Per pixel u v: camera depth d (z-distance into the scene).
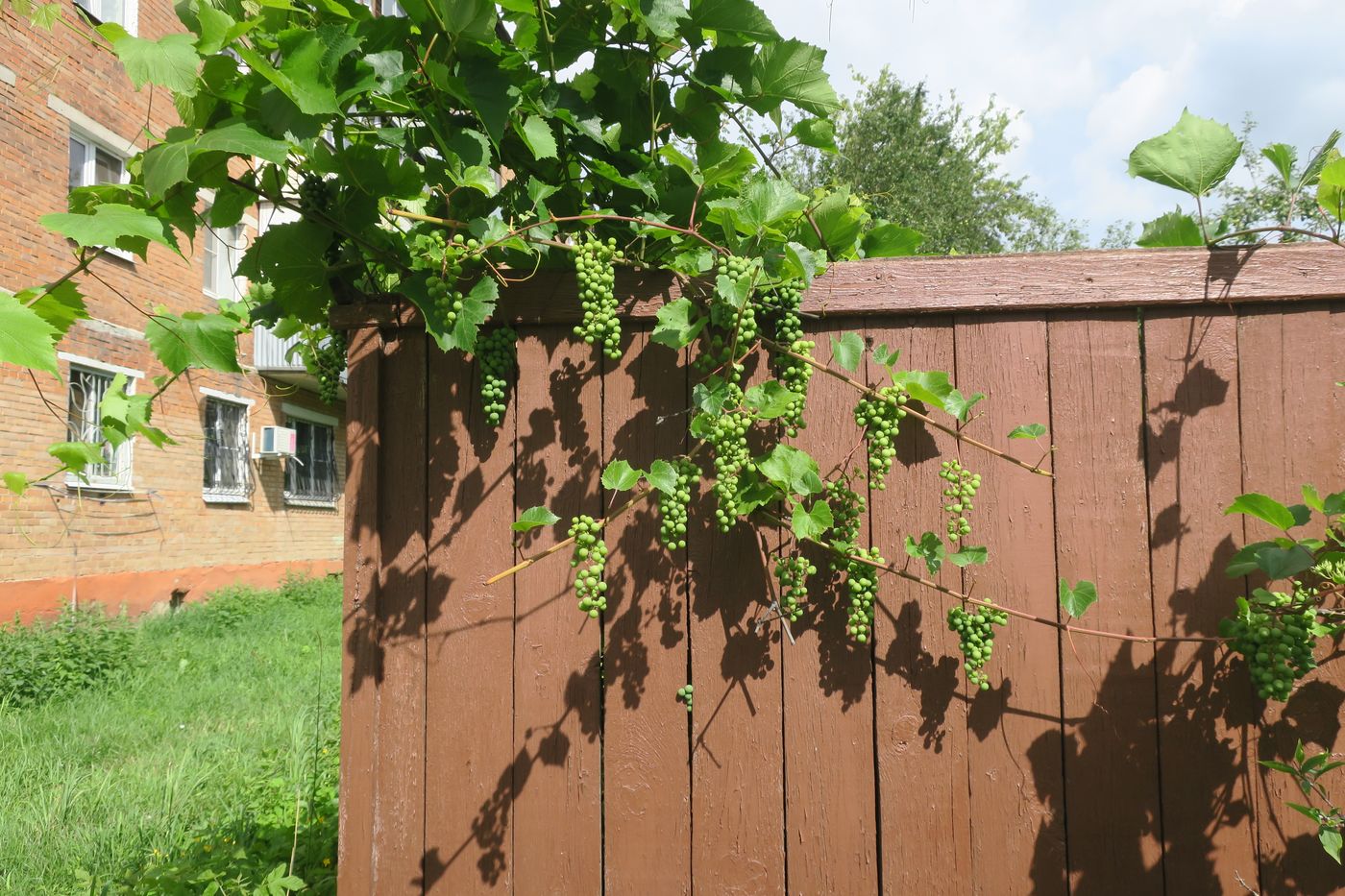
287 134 1.58
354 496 2.02
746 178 2.12
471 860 1.94
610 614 1.98
